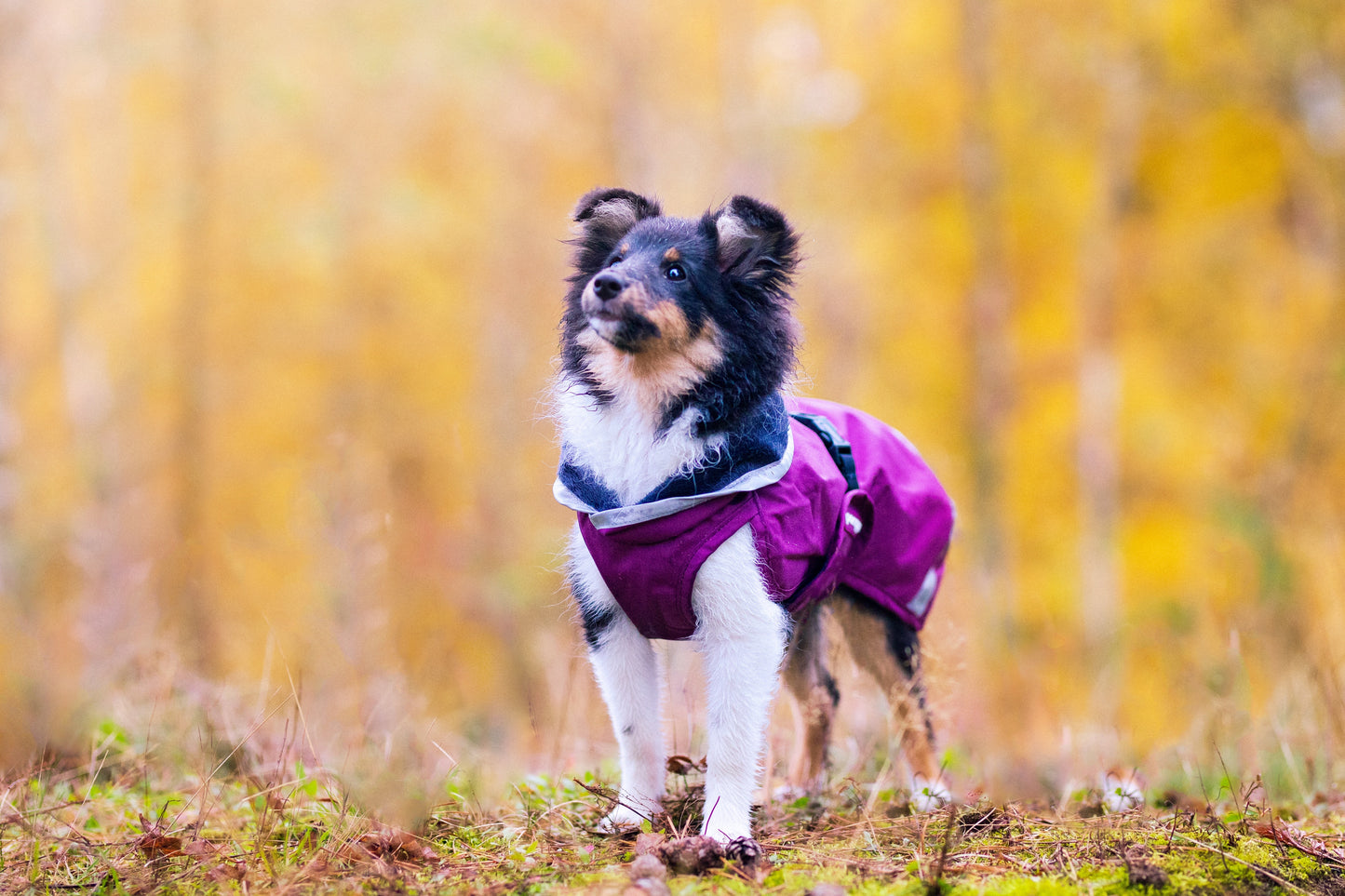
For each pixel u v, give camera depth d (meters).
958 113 17.31
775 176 18.94
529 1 19.09
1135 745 6.05
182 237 19.11
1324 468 13.28
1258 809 4.54
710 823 3.98
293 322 20.56
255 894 3.62
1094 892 3.60
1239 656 6.32
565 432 4.34
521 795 4.67
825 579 4.32
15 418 15.56
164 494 17.42
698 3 19.55
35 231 17.48
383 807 4.21
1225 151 17.67
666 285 4.07
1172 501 17.12
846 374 18.73
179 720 5.50
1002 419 16.95
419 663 8.77
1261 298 17.47
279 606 10.43
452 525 16.55
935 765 4.99
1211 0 16.00
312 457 19.12
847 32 18.23
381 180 19.67
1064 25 16.50
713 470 3.98
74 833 4.23
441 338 21.09
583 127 20.14
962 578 9.78
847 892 3.59
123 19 17.11
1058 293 17.89
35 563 11.60
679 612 4.04
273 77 17.53
